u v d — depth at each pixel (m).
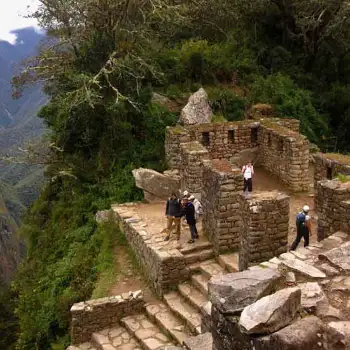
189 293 10.91
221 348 4.52
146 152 18.98
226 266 11.12
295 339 3.98
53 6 20.67
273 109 22.98
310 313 5.02
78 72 20.19
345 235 8.56
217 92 22.91
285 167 17.48
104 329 10.83
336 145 24.27
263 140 19.39
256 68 25.77
